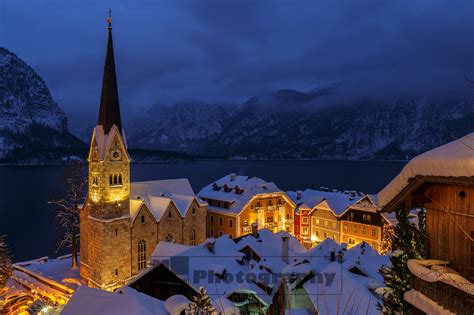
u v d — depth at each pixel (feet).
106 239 175.83
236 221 241.55
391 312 51.93
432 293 37.04
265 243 156.35
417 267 38.91
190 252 133.59
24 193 514.68
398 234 55.11
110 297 78.38
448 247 41.14
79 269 206.39
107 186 177.58
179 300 89.56
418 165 37.86
